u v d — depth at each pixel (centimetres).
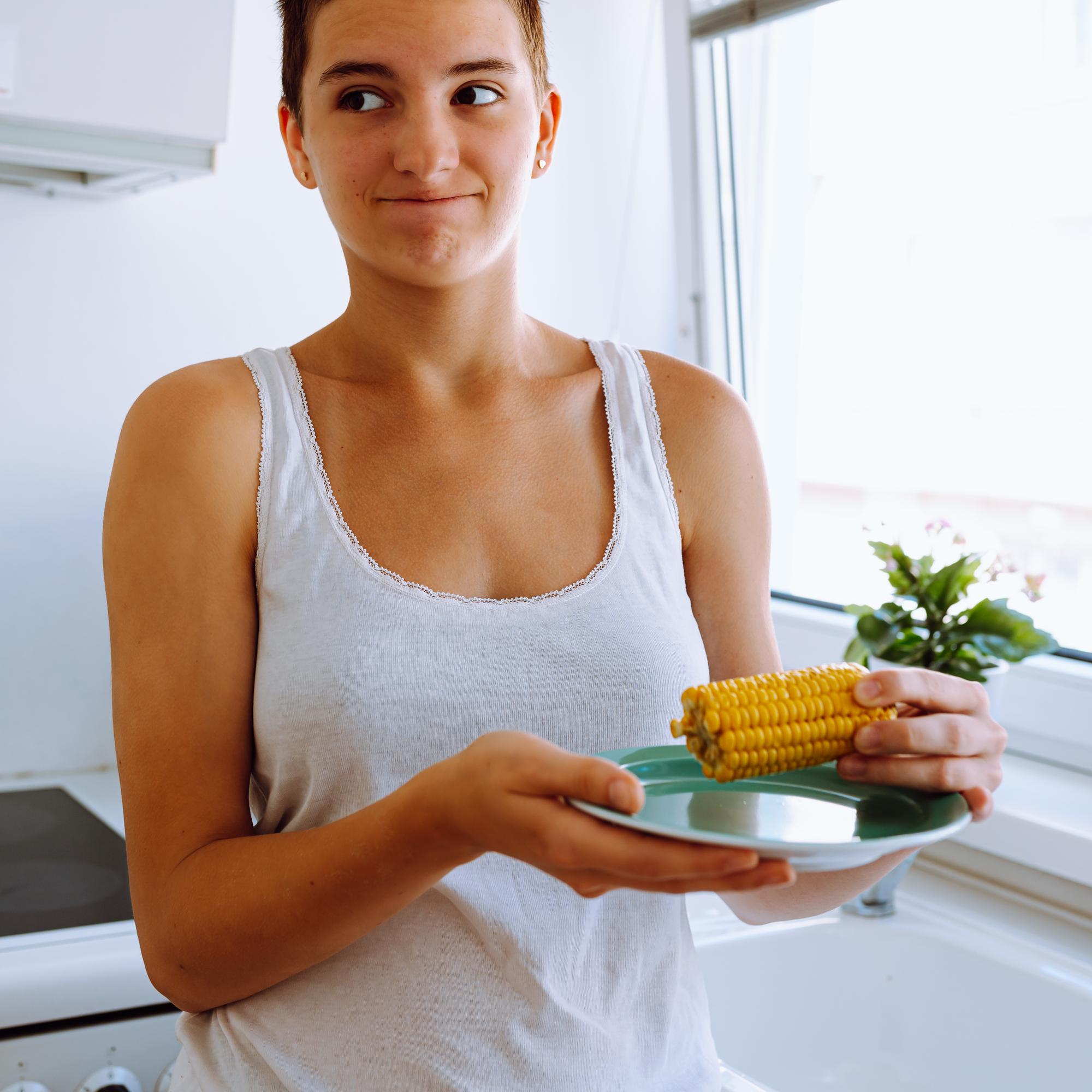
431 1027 75
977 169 171
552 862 55
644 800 57
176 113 141
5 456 169
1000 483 175
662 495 87
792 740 65
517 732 59
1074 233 160
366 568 77
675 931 83
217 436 79
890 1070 143
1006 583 176
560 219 205
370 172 75
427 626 76
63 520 174
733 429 92
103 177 160
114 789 174
